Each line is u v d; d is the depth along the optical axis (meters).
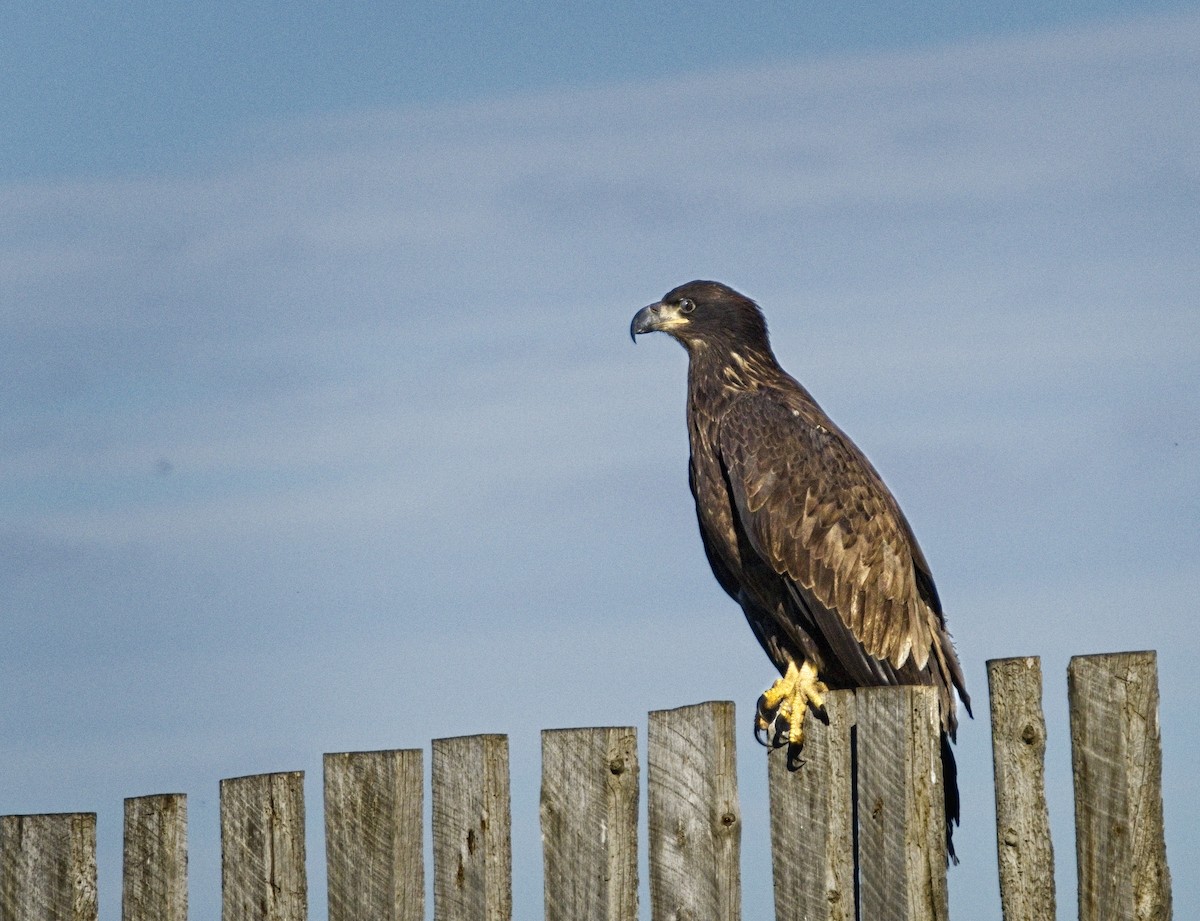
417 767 10.89
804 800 10.37
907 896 9.94
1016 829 9.74
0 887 11.59
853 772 10.64
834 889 10.28
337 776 11.08
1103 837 9.50
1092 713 9.58
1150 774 9.44
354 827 10.98
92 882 11.46
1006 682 9.82
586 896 10.41
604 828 10.35
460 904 10.66
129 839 11.41
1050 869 9.67
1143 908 9.39
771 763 10.51
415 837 10.85
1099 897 9.50
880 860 10.09
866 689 10.27
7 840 11.59
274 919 11.05
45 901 11.47
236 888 11.26
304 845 11.08
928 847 10.06
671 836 10.41
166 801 11.31
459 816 10.71
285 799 11.09
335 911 11.00
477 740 10.65
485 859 10.55
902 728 10.09
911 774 10.05
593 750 10.46
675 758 10.46
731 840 10.27
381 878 10.82
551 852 10.60
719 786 10.26
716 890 10.20
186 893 11.31
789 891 10.37
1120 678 9.52
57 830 11.48
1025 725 9.76
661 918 10.41
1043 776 9.71
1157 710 9.45
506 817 10.66
